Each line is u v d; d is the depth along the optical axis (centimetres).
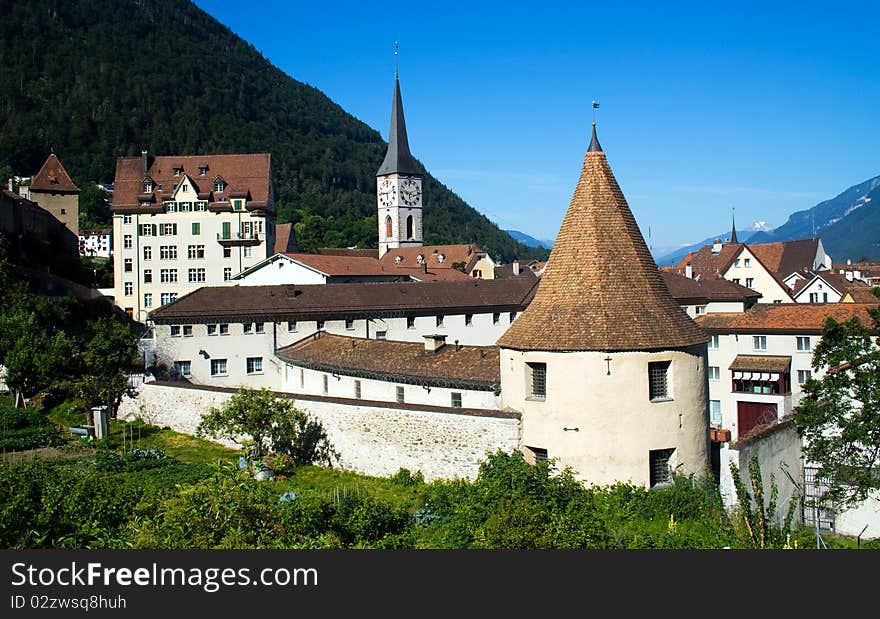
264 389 4772
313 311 6944
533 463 3606
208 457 4775
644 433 3431
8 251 9081
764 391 6406
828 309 6412
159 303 11431
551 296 3662
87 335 6775
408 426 4109
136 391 5875
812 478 3759
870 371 3506
